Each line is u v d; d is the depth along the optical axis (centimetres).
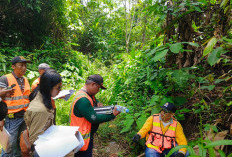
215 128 213
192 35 271
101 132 332
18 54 614
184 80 206
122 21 1205
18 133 238
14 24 718
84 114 171
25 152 134
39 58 682
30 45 780
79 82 652
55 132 133
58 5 780
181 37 276
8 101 223
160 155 218
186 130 274
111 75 546
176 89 267
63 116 387
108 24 1298
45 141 125
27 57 618
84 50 1181
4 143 175
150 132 232
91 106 178
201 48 272
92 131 197
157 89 291
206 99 271
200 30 290
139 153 268
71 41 1039
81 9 1158
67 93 239
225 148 200
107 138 318
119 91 447
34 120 125
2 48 633
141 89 386
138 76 375
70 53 820
